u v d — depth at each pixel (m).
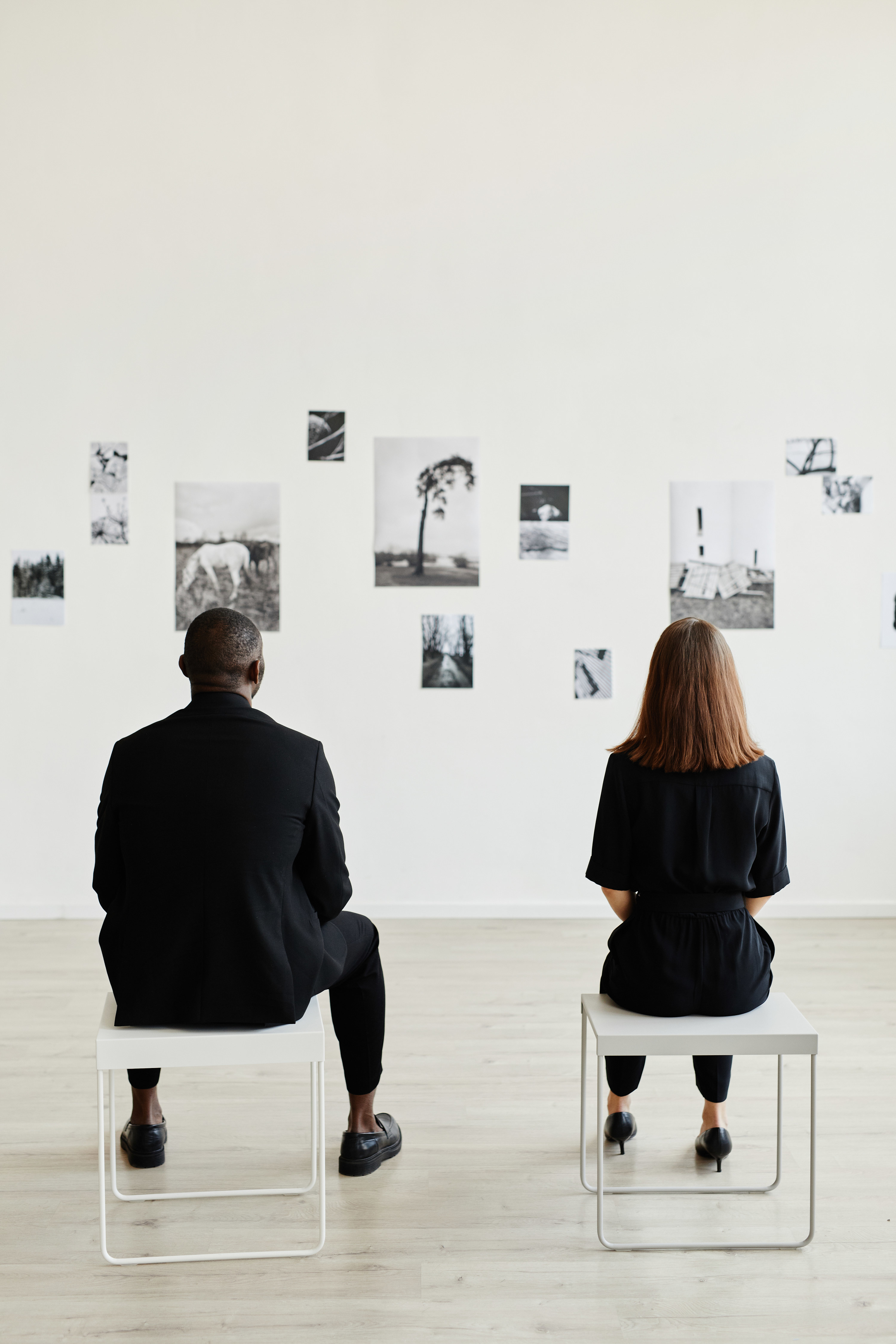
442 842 4.89
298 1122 2.85
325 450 4.78
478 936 4.58
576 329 4.78
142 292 4.72
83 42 4.65
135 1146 2.61
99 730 4.82
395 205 4.73
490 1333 2.00
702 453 4.82
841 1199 2.46
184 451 4.76
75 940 4.51
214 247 4.72
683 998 2.27
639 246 4.77
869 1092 3.04
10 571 4.76
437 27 4.70
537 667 4.86
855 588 4.86
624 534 4.83
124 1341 1.97
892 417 4.82
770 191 4.76
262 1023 2.16
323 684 4.84
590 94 4.73
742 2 4.70
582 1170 2.44
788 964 4.20
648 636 4.86
